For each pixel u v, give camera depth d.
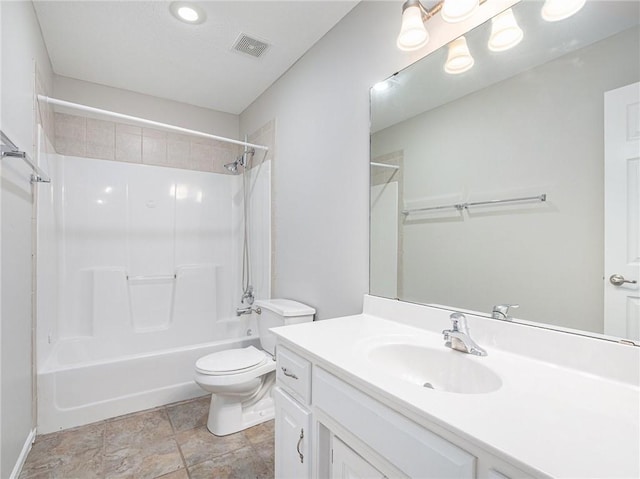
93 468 1.56
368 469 0.84
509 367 0.93
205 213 3.09
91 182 2.59
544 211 1.00
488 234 1.15
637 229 0.83
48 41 2.04
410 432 0.72
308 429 1.09
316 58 2.04
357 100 1.71
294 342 1.14
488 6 1.17
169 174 2.92
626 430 0.60
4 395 1.31
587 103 0.91
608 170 0.87
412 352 1.13
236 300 3.20
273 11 1.77
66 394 1.91
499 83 1.12
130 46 2.10
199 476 1.52
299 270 2.19
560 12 0.97
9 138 1.21
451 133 1.27
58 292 2.43
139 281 2.74
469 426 0.61
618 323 0.85
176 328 2.82
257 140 2.84
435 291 1.32
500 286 1.11
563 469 0.49
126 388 2.08
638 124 0.83
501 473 0.56
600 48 0.89
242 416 1.94
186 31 1.95
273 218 2.55
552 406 0.70
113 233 2.66
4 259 1.31
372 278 1.60
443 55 1.30
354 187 1.72
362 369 0.89
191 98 2.88
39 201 1.99
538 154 1.02
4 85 1.26
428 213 1.35
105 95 2.64
